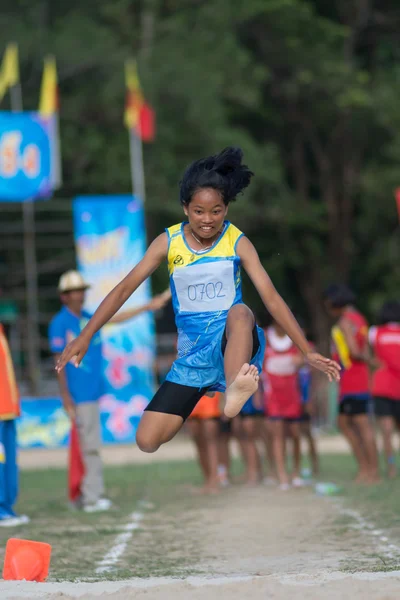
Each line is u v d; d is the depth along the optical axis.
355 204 88.88
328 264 86.25
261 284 13.41
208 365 13.39
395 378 33.78
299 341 13.45
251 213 77.31
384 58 88.62
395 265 84.50
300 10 78.25
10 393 23.20
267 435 33.31
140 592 11.99
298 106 83.44
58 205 68.94
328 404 61.50
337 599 11.02
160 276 72.50
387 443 33.69
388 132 84.56
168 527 22.36
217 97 74.06
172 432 13.49
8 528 22.53
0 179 49.59
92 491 26.36
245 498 27.94
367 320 90.00
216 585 12.04
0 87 55.41
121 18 74.81
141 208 52.16
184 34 75.00
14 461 23.59
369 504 24.98
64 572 16.16
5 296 62.94
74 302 26.41
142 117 54.88
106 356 53.06
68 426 53.94
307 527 21.28
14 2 74.25
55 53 70.62
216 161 13.29
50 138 50.09
